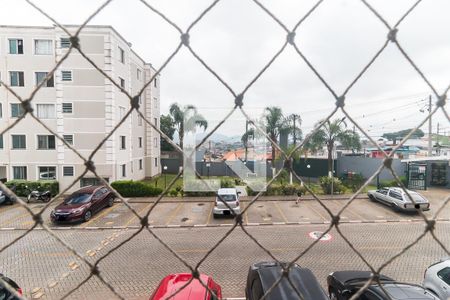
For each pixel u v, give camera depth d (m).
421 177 23.08
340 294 6.35
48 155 20.56
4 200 16.77
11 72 20.36
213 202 17.69
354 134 24.66
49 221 13.80
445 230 12.25
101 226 13.08
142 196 19.28
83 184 19.92
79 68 19.66
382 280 6.00
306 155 27.95
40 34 20.14
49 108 20.50
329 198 18.81
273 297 5.34
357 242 10.89
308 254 9.72
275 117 22.05
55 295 7.18
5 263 9.05
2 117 20.50
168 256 9.62
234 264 8.93
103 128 19.84
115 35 20.22
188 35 1.48
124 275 8.24
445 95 1.54
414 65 1.54
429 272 6.61
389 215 14.80
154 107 28.00
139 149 25.58
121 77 21.36
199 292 5.69
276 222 13.63
